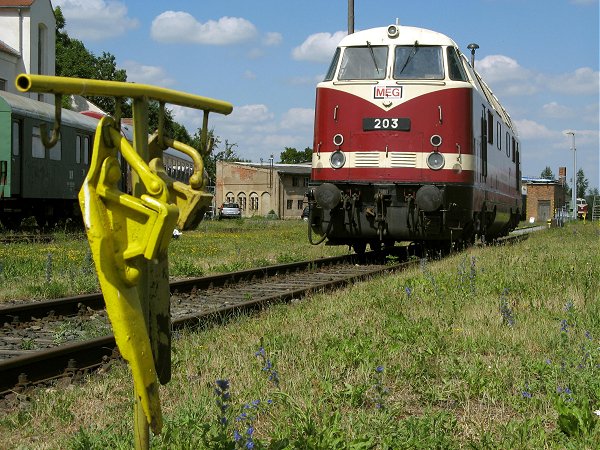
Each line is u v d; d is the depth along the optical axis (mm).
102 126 3123
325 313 9227
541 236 32812
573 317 8438
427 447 4570
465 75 16844
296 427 4762
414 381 6102
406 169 16172
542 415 5309
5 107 24469
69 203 31547
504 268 13109
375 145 16234
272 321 8719
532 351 7133
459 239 18266
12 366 6461
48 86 2887
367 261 19156
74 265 15648
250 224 47062
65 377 6648
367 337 7453
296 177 88375
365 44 16844
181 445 4328
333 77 16719
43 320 9781
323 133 16594
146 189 3090
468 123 16375
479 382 5945
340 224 16578
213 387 5758
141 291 3453
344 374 6188
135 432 3533
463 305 9555
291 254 20469
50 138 3039
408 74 16438
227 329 8445
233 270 16703
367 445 4477
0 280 13141
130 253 3100
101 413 5383
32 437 4984
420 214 16172
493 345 7320
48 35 46906
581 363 6359
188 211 3363
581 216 78438
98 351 7539
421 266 13461
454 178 16156
